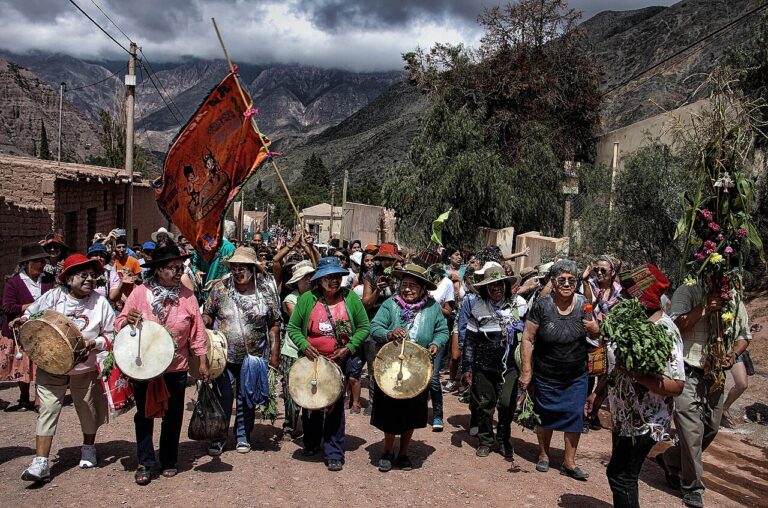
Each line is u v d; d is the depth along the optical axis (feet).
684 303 21.47
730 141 21.70
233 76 27.45
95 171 79.97
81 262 20.94
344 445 24.20
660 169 47.39
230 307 23.40
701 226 21.50
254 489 20.18
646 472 24.08
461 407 32.78
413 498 20.17
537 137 88.89
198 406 22.02
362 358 30.68
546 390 22.26
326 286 22.47
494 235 79.97
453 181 81.20
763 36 50.08
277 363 24.57
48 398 20.11
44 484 19.83
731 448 27.55
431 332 23.72
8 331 28.58
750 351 40.50
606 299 27.94
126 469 21.43
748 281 50.11
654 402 17.71
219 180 28.12
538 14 95.91
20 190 59.72
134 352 19.49
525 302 25.49
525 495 20.75
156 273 20.80
